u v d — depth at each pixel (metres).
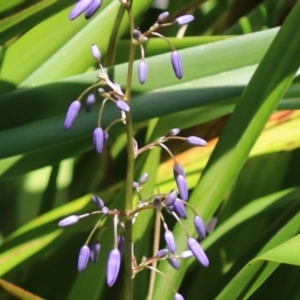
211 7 0.90
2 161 0.68
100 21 0.68
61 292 0.71
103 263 0.66
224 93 0.63
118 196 0.68
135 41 0.52
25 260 0.67
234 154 0.61
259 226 0.72
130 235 0.55
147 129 0.77
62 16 0.67
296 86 0.63
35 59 0.67
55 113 0.63
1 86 0.66
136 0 0.68
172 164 0.71
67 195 0.81
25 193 0.85
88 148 0.69
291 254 0.58
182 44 0.69
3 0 0.61
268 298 0.69
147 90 0.63
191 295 0.70
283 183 0.73
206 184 0.61
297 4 0.60
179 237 0.62
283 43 0.60
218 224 0.72
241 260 0.66
